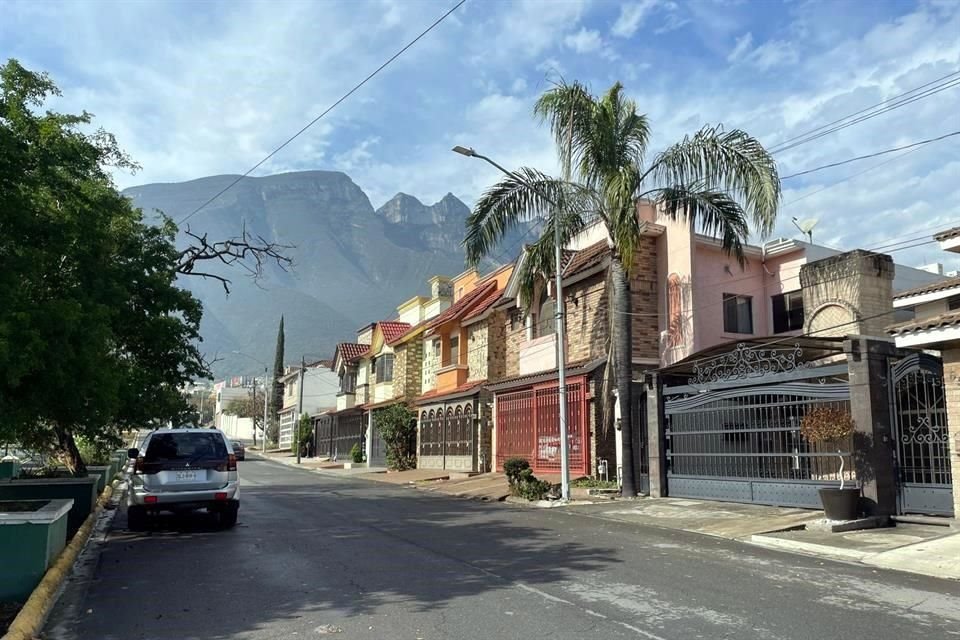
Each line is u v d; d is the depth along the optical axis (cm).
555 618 660
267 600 747
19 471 1862
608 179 1745
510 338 2930
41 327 875
